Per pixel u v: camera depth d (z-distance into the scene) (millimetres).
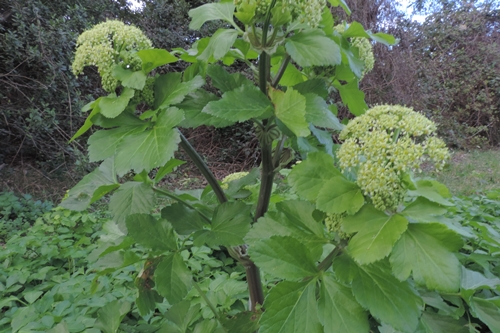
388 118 874
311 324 834
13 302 2422
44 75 5387
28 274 2566
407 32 8203
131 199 1055
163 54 992
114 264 1286
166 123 909
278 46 1018
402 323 793
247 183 1368
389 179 818
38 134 5426
